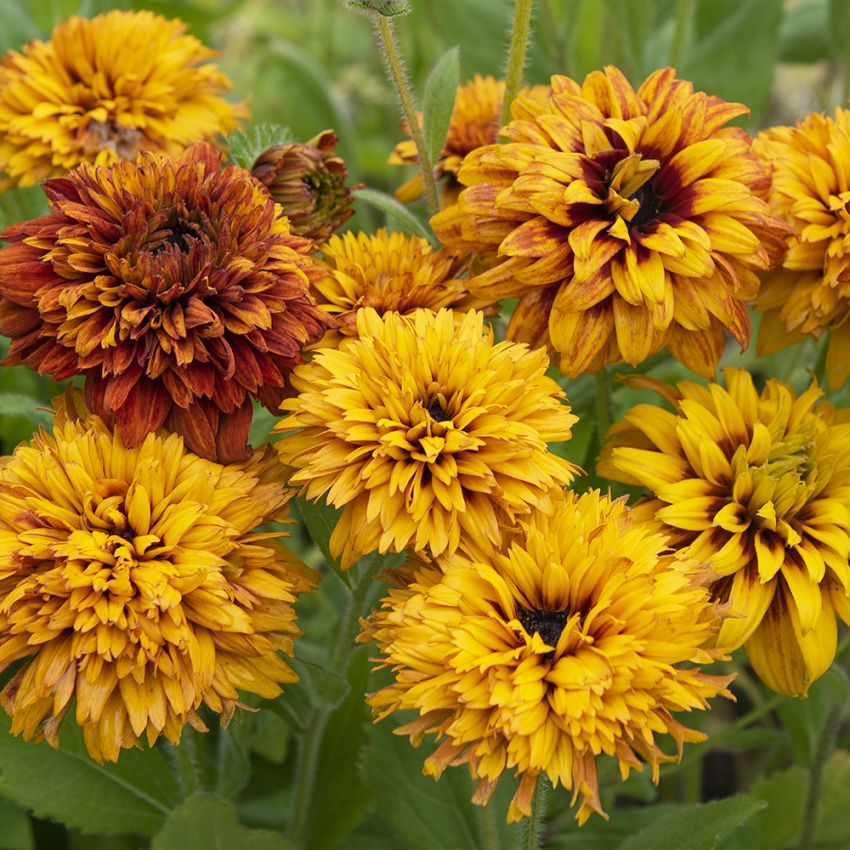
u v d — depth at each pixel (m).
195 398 0.56
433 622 0.54
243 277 0.56
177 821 0.59
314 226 0.61
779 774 0.72
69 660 0.55
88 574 0.55
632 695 0.53
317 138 0.63
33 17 0.90
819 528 0.60
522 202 0.58
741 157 0.60
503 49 0.85
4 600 0.55
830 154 0.62
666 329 0.59
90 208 0.56
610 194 0.58
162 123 0.70
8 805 0.67
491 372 0.56
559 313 0.58
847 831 0.72
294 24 1.18
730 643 0.58
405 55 0.98
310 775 0.67
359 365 0.56
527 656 0.54
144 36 0.70
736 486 0.60
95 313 0.55
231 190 0.57
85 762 0.65
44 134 0.68
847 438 0.61
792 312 0.61
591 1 0.90
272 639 0.57
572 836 0.68
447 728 0.54
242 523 0.56
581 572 0.55
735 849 0.64
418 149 0.63
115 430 0.56
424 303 0.61
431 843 0.66
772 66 0.82
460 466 0.55
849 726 0.79
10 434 0.75
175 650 0.55
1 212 0.73
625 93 0.61
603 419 0.65
